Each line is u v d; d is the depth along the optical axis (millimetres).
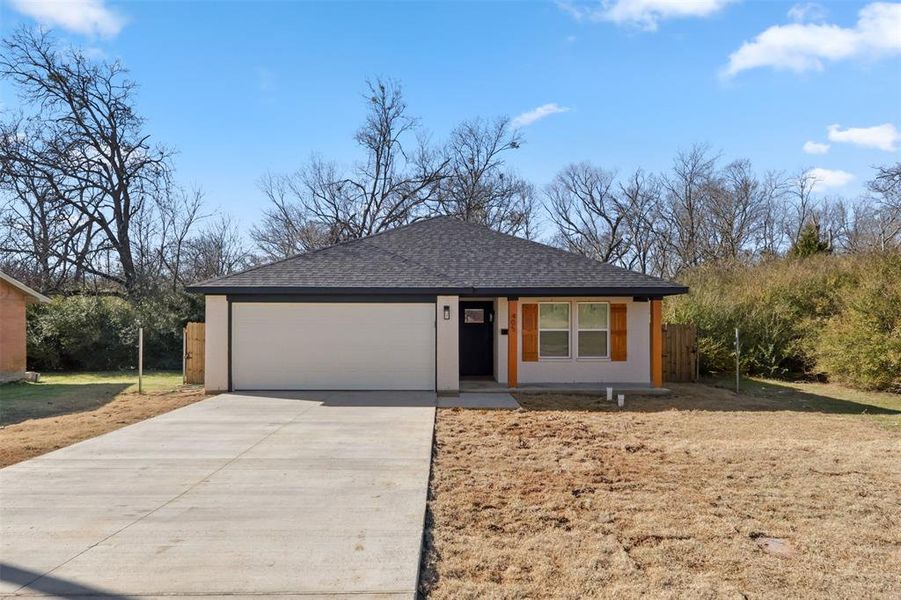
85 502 5820
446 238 16422
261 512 5539
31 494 6082
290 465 7266
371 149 35562
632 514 5574
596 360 14781
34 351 20297
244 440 8672
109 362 21188
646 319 14828
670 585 4152
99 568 4301
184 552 4598
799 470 7102
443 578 4250
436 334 13820
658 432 9453
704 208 38250
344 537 4922
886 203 31219
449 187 36406
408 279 13969
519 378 14734
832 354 15828
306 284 13602
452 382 13773
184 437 8883
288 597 3896
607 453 7980
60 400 13023
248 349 13805
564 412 11352
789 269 22391
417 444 8406
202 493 6129
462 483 6559
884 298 15328
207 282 13688
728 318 18172
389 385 13859
